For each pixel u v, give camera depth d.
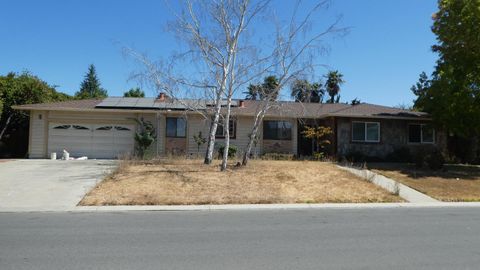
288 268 6.34
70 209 12.30
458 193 16.44
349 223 10.38
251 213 12.05
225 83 18.80
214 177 16.69
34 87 29.78
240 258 6.90
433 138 28.22
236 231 9.23
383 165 23.53
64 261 6.63
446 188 17.22
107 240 8.21
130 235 8.72
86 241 8.10
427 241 8.30
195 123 27.27
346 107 29.69
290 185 16.23
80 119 26.77
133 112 26.66
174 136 27.20
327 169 19.52
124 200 13.48
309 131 26.83
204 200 13.73
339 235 8.84
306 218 11.15
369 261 6.76
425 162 22.20
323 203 14.12
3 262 6.56
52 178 16.81
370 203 14.32
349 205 13.80
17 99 28.95
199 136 26.86
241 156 24.05
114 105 26.97
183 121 27.31
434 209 13.31
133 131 27.00
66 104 27.39
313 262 6.68
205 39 18.42
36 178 16.81
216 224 10.12
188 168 18.45
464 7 22.25
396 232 9.22
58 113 26.62
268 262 6.66
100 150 26.78
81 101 28.88
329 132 26.70
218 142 27.36
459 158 28.02
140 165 19.30
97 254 7.10
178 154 25.45
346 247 7.73
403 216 11.64
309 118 27.62
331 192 15.58
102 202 13.23
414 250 7.53
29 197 13.71
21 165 21.02
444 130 26.92
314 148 28.77
